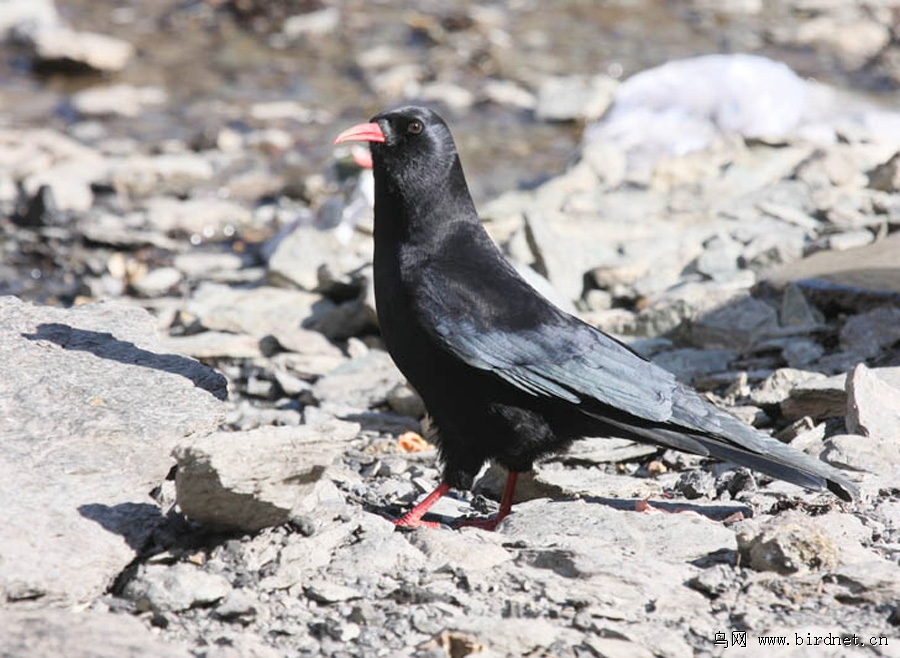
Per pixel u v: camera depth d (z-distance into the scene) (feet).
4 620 22.17
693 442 28.86
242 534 25.77
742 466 28.94
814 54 87.25
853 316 41.83
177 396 29.73
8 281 56.03
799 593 24.49
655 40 90.68
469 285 29.94
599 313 46.01
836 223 51.39
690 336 44.09
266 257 57.11
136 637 21.90
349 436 25.45
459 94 79.51
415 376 30.42
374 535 26.50
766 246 49.55
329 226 55.11
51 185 63.67
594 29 92.89
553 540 26.58
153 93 80.23
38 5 89.40
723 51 88.17
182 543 25.70
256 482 24.66
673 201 56.03
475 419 29.89
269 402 43.50
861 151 58.80
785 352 40.55
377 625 23.47
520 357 29.19
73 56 81.97
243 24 91.97
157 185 66.95
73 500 25.80
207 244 60.49
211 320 47.83
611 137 67.41
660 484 32.58
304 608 24.17
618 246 51.52
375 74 83.66
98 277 56.65
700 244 50.98
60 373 30.04
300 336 46.57
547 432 29.89
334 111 78.38
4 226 61.31
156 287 54.60
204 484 24.47
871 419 32.40
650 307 44.91
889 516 28.30
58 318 33.22
